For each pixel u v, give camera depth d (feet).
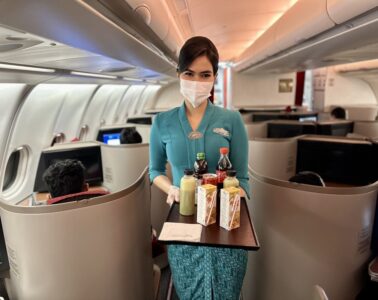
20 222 3.59
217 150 4.09
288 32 8.52
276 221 4.77
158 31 6.43
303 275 4.64
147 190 5.54
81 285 3.93
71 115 11.73
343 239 4.36
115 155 8.72
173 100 25.84
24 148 9.14
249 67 18.48
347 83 26.55
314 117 17.30
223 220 3.36
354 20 5.90
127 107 20.93
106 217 3.95
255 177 5.25
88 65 7.11
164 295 7.32
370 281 4.72
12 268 4.00
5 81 6.18
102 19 3.98
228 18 10.08
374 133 12.16
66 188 5.05
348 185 8.24
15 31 3.31
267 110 24.45
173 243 3.07
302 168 9.13
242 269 3.87
